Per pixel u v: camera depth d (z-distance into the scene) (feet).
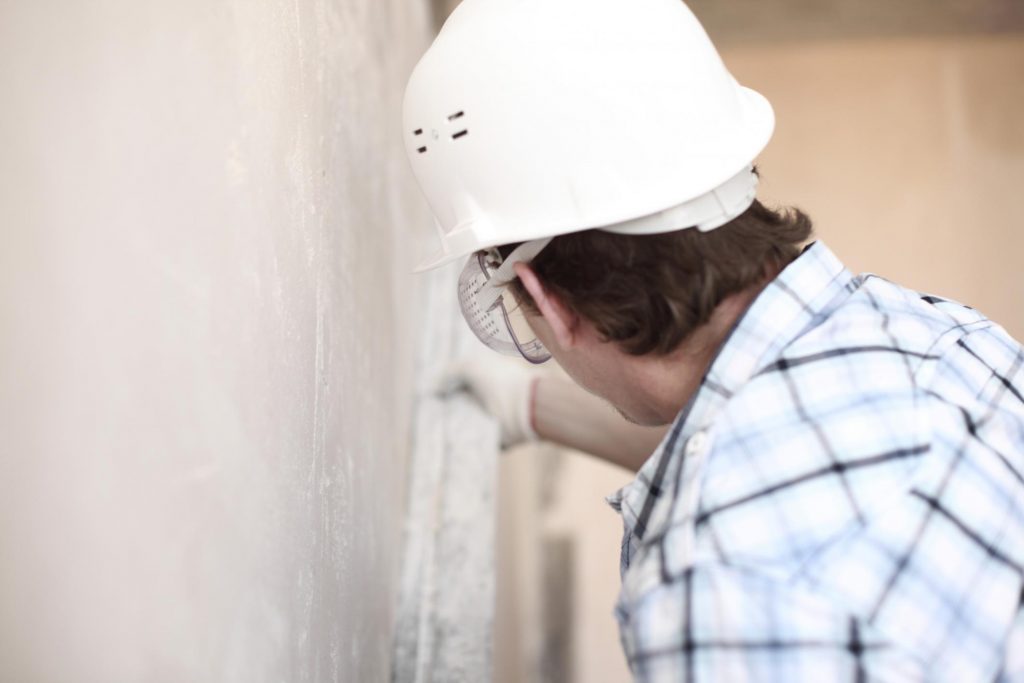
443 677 6.20
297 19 3.98
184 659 2.54
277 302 3.52
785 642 2.73
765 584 2.78
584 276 3.43
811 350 3.22
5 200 1.87
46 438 1.97
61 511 2.02
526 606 11.53
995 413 3.32
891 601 2.81
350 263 5.12
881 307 3.47
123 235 2.27
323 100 4.50
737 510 2.92
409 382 7.74
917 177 14.11
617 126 3.40
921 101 14.92
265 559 3.28
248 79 3.23
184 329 2.60
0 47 1.88
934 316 3.58
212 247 2.82
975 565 2.97
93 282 2.14
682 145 3.42
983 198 13.85
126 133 2.30
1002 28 15.64
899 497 2.96
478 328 4.22
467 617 6.50
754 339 3.27
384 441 6.19
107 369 2.18
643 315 3.35
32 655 1.94
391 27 7.19
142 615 2.31
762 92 15.24
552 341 3.80
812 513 2.91
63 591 2.02
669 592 2.85
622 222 3.38
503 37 3.49
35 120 1.97
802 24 15.85
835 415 3.09
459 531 6.98
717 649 2.75
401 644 6.36
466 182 3.67
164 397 2.46
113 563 2.19
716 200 3.40
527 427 7.59
